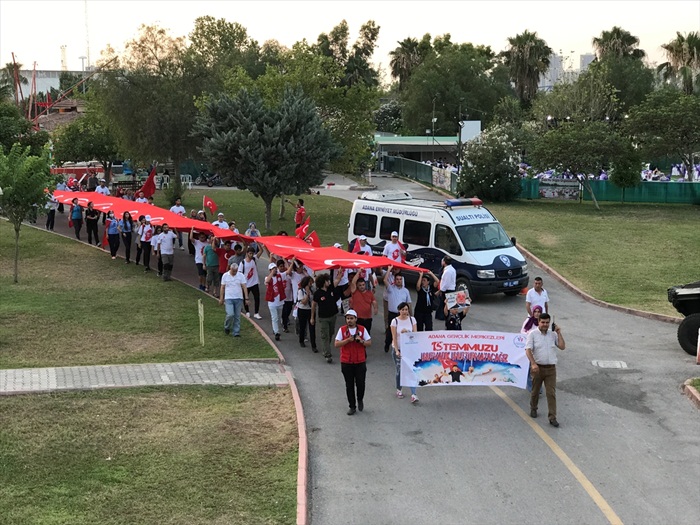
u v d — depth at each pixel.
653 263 27.44
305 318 17.45
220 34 81.69
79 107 89.56
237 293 17.95
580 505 9.71
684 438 12.05
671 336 18.70
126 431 11.89
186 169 64.31
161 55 44.19
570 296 23.47
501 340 14.05
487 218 23.97
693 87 70.44
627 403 13.80
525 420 12.90
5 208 23.55
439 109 83.88
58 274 25.41
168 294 22.52
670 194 44.91
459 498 9.95
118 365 15.45
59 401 13.11
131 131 44.50
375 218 25.33
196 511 9.28
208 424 12.30
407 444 11.84
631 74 76.44
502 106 77.38
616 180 43.94
